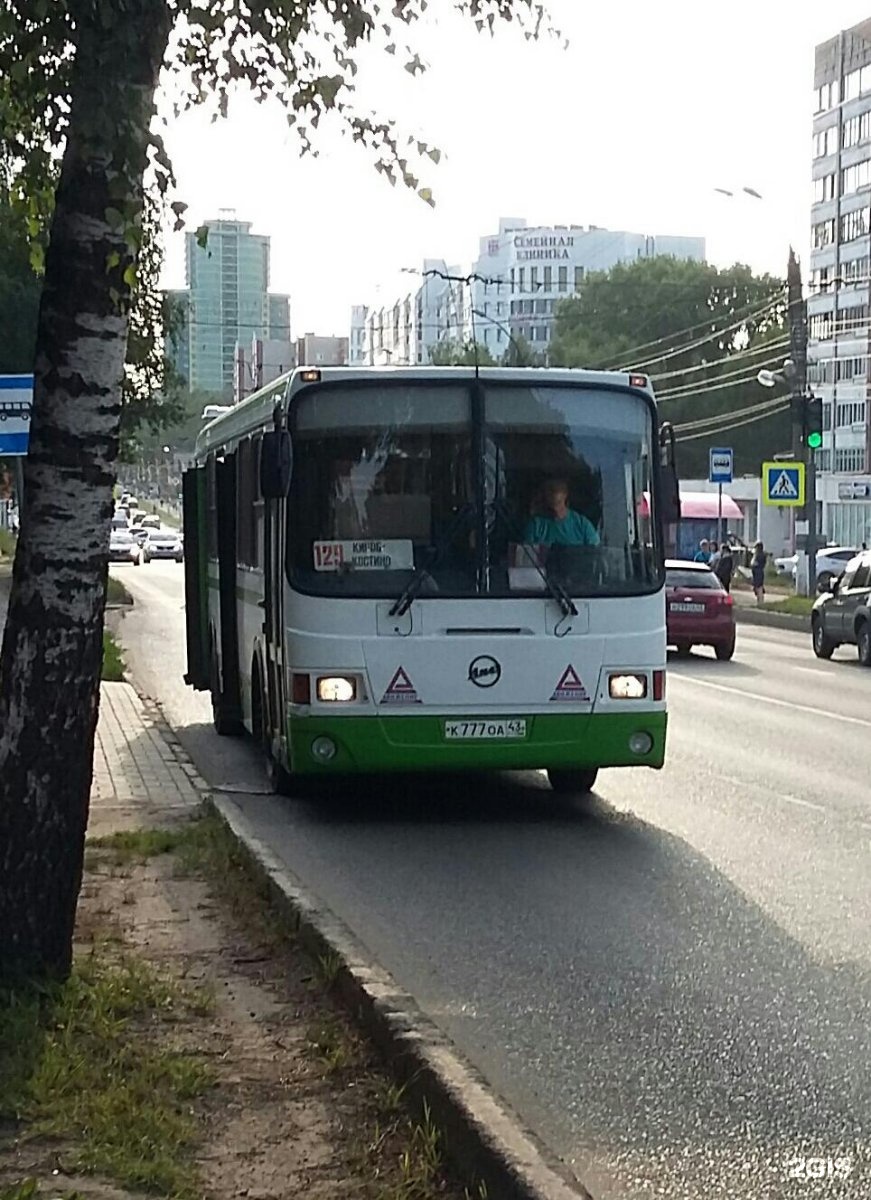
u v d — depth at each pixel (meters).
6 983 6.46
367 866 10.46
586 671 11.77
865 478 83.00
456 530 11.74
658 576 11.97
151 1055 6.05
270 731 13.09
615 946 8.41
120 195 6.19
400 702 11.57
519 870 10.35
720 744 16.95
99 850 10.05
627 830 11.83
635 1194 5.22
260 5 7.64
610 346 99.62
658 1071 6.44
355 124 8.00
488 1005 7.34
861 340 89.81
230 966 7.48
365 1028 6.49
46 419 6.37
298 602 11.61
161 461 106.19
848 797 13.43
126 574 65.19
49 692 6.48
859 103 90.19
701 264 102.31
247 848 9.74
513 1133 5.14
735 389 99.62
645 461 12.04
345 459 11.73
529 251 146.38
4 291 39.94
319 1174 5.12
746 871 10.37
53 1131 5.22
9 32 6.73
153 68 6.29
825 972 7.92
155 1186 4.88
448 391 11.84
